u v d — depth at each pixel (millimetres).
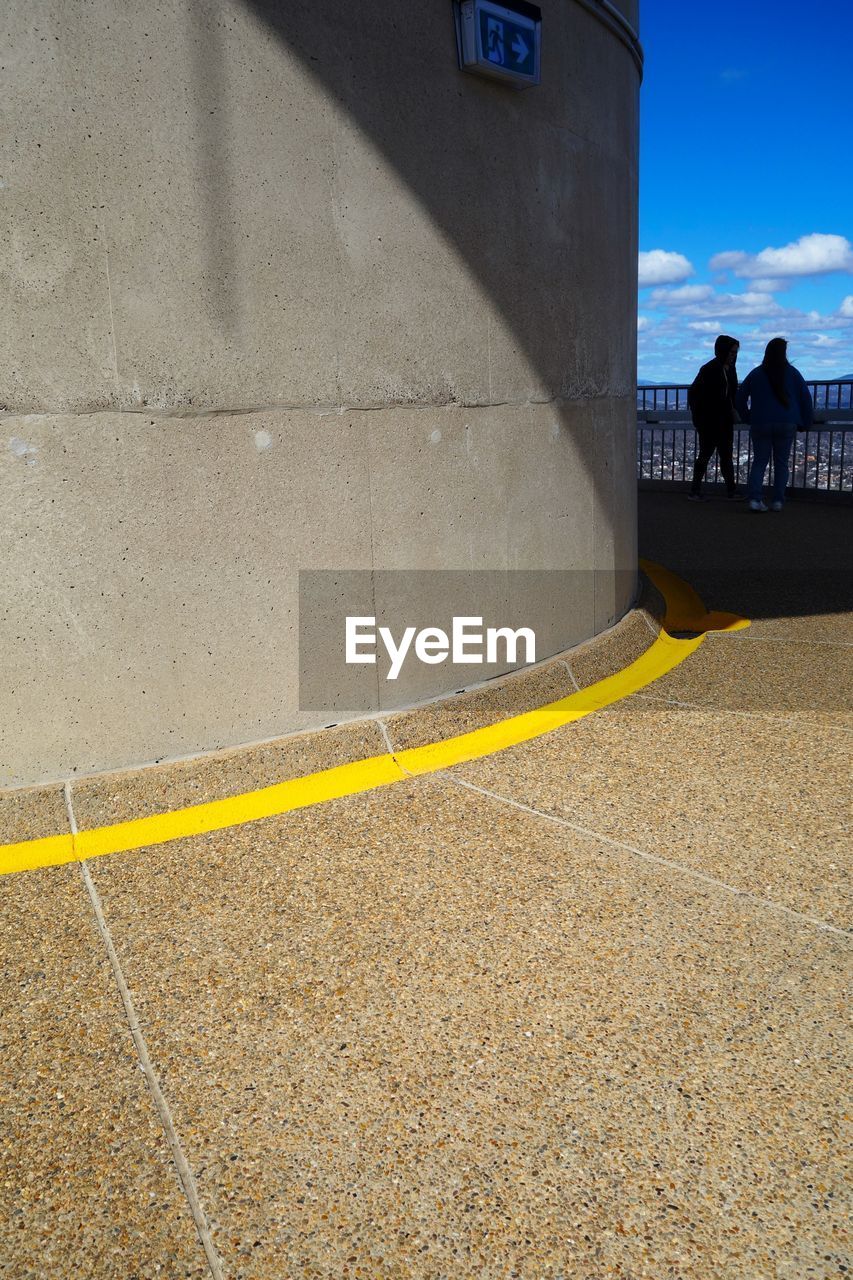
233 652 3674
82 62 3051
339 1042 2277
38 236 3059
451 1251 1727
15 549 3211
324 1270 1697
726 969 2516
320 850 3219
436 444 4191
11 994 2494
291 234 3568
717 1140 1957
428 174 4008
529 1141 1969
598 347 5215
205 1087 2145
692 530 10250
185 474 3449
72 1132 2025
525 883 2975
